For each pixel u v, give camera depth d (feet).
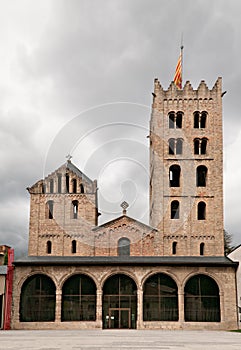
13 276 211.00
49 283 211.82
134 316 209.36
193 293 210.59
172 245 257.55
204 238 258.16
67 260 220.02
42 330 198.49
